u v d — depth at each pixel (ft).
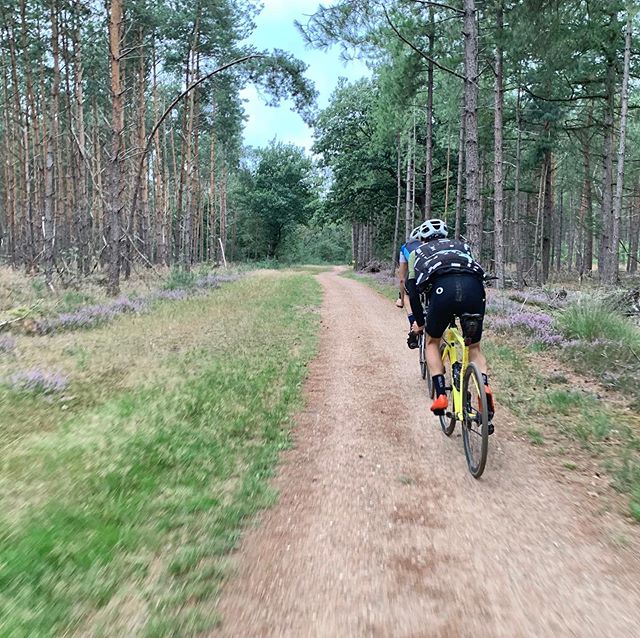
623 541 11.42
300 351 31.01
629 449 16.49
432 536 11.69
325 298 63.16
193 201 107.04
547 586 9.81
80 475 13.53
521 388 23.32
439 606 9.21
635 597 9.48
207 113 105.91
